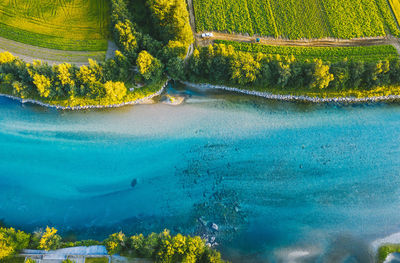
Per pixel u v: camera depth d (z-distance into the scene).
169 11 74.44
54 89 72.75
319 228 62.06
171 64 73.69
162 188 66.75
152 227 62.66
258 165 69.12
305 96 75.88
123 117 74.94
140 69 71.06
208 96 78.00
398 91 74.62
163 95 78.19
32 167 69.31
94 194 66.12
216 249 59.88
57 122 74.44
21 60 73.56
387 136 72.06
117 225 62.94
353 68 71.88
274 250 59.84
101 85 72.75
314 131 73.12
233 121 74.44
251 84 77.06
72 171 68.94
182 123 74.06
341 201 64.75
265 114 75.38
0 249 52.12
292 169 68.56
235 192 66.00
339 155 70.00
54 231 56.38
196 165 69.19
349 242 60.34
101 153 70.88
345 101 76.00
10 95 76.00
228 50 73.81
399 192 65.56
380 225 62.06
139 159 70.19
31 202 65.19
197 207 64.44
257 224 62.56
